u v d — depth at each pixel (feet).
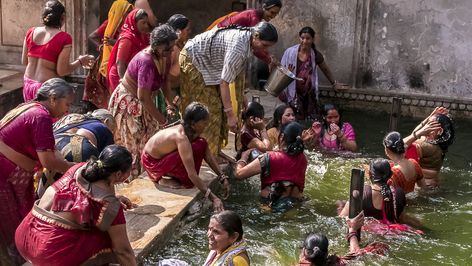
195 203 18.52
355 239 17.13
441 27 29.14
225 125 20.88
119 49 22.31
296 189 19.98
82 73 32.07
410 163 20.31
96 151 15.48
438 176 22.67
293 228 18.62
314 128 25.35
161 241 16.47
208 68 20.06
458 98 29.58
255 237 18.06
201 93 20.22
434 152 21.48
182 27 21.81
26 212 15.10
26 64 22.17
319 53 28.94
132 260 13.10
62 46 21.30
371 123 28.86
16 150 14.53
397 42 29.81
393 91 30.30
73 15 31.71
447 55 29.40
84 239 12.80
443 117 21.52
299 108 28.78
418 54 29.71
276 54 31.30
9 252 15.01
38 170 17.15
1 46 33.19
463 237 18.38
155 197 18.12
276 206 19.62
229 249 13.25
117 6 25.32
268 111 27.84
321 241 14.47
